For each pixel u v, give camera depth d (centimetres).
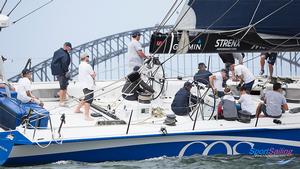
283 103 2930
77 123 2872
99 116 3036
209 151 2730
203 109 2986
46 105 3362
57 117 3009
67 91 3503
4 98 2758
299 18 2622
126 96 2991
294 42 2644
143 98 2912
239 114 2839
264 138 2784
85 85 2973
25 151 2542
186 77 3819
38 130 2619
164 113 3041
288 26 2622
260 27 2608
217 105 3003
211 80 3269
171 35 2583
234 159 2717
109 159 2636
